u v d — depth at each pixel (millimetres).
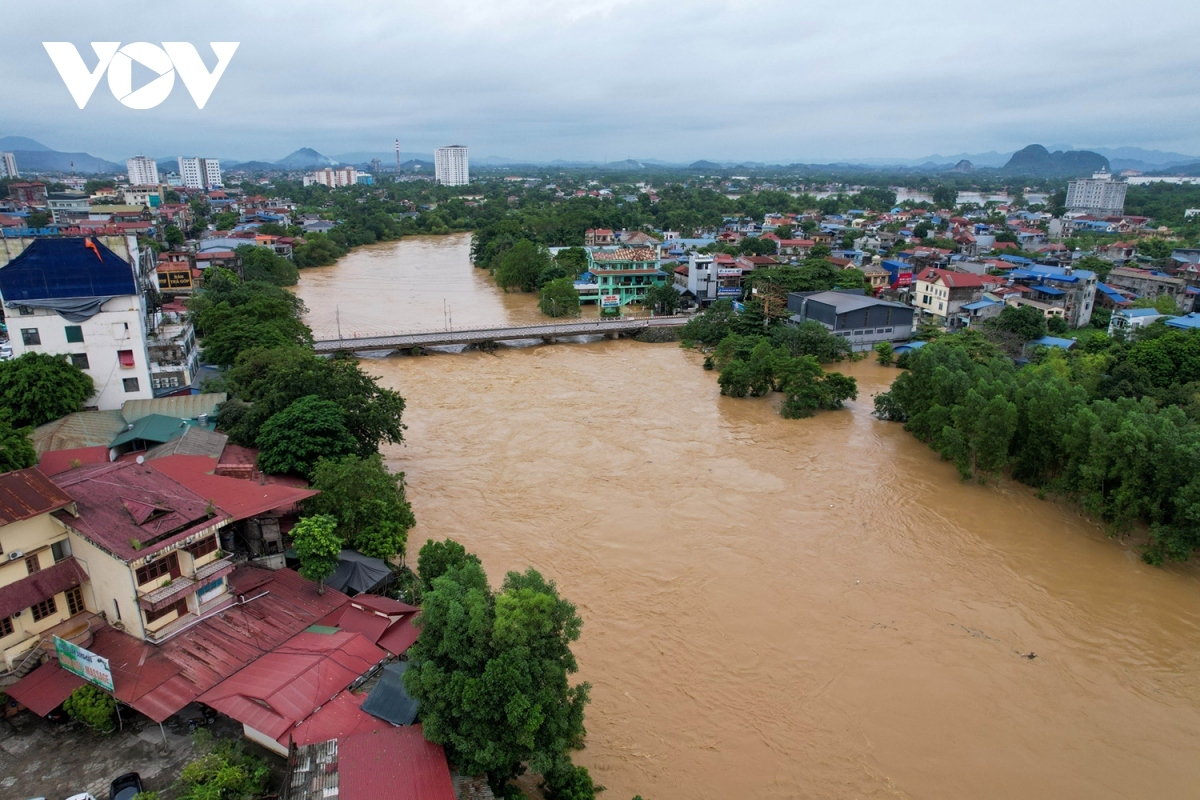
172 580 29812
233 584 33094
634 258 122000
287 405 49438
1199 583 42625
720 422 68562
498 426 65875
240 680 27297
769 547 45594
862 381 83875
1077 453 48969
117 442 45812
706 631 37219
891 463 59344
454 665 25047
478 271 155250
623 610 38781
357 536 37719
